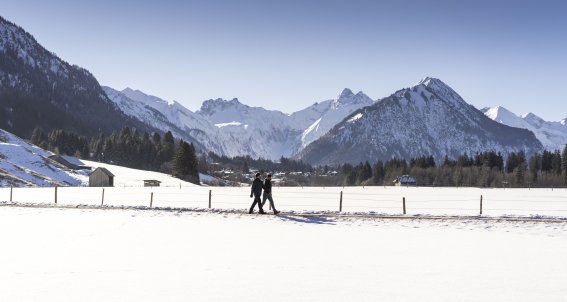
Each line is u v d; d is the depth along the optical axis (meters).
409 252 17.97
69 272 14.39
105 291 12.22
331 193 75.25
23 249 18.28
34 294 11.92
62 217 29.88
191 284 12.95
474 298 11.66
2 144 122.81
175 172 146.38
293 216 30.59
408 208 41.34
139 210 34.41
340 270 14.74
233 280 13.41
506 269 14.93
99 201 46.72
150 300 11.42
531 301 11.45
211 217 30.06
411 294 11.98
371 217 30.05
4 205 38.09
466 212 36.62
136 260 16.25
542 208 42.19
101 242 20.11
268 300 11.44
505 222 27.92
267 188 31.77
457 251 18.25
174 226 25.70
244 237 21.77
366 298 11.60
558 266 15.44
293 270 14.73
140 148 196.12
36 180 102.69
